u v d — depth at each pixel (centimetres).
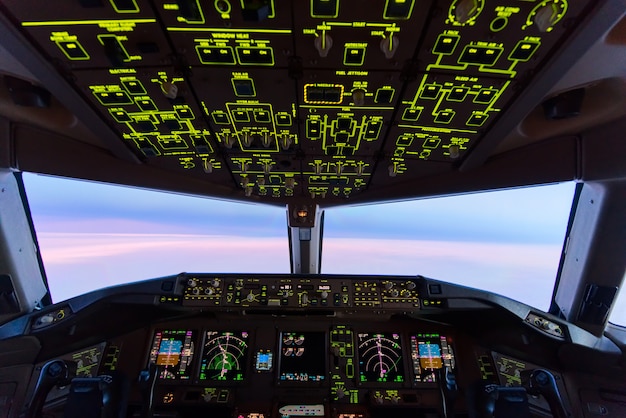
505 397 226
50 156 279
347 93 192
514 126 218
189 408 289
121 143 250
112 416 226
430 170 294
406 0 132
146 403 250
